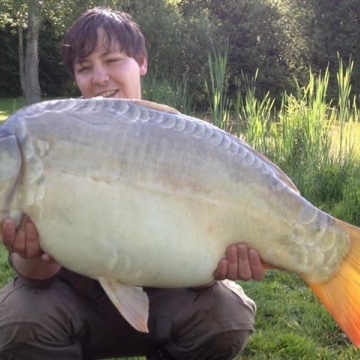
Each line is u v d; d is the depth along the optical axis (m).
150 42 7.89
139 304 0.83
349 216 2.35
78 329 0.99
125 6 8.07
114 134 0.79
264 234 0.83
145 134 0.80
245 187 0.82
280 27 9.52
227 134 0.85
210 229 0.81
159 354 1.05
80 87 1.06
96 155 0.78
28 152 0.78
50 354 0.97
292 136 2.94
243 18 9.59
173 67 7.85
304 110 3.04
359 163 2.93
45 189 0.78
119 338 1.01
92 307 0.99
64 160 0.78
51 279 0.97
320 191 2.76
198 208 0.81
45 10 7.20
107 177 0.78
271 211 0.83
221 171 0.81
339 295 0.85
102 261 0.80
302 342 1.40
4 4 7.27
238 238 0.83
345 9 9.45
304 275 0.85
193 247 0.81
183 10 9.84
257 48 9.34
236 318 1.00
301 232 0.84
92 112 0.80
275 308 1.60
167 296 1.00
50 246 0.80
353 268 0.85
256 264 0.84
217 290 1.01
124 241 0.79
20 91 12.92
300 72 9.53
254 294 1.70
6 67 12.84
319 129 2.97
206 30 8.20
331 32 9.52
